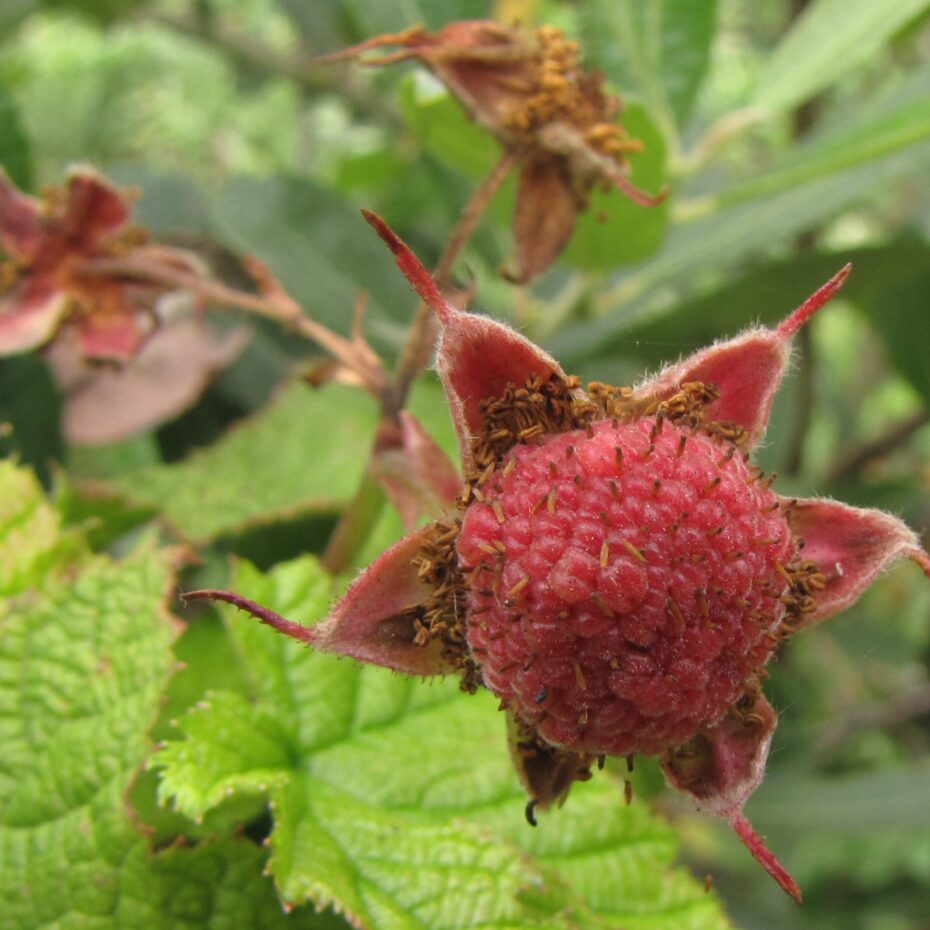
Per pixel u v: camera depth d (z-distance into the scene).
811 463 0.22
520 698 0.07
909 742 0.19
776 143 0.17
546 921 0.07
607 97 0.09
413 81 0.10
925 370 0.14
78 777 0.07
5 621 0.08
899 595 0.22
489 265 0.14
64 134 0.24
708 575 0.06
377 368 0.08
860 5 0.11
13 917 0.07
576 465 0.07
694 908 0.08
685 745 0.07
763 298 0.11
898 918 0.23
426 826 0.08
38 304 0.09
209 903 0.07
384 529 0.09
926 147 0.11
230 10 0.24
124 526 0.10
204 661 0.09
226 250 0.12
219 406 0.12
